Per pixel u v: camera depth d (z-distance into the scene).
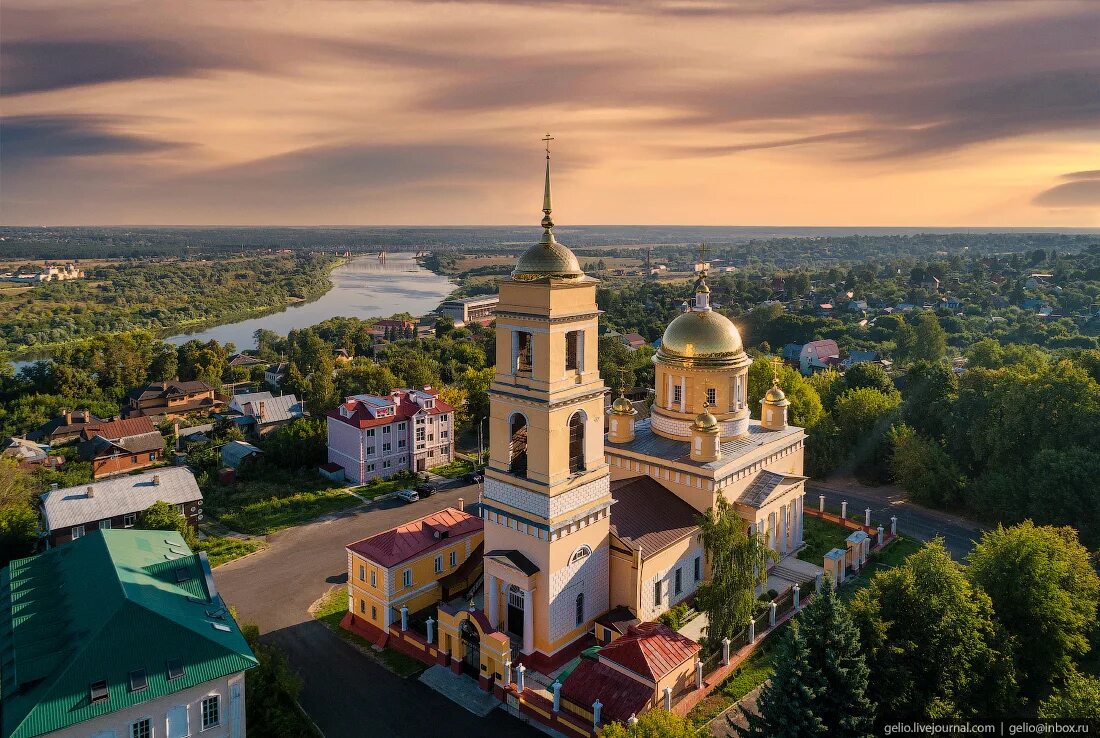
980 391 82.38
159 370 152.12
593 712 38.81
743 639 47.66
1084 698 34.62
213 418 124.50
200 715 36.78
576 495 46.50
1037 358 115.44
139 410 129.12
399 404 92.56
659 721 31.84
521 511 46.16
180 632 37.59
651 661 39.84
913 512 75.44
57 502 68.44
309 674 46.88
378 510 77.88
